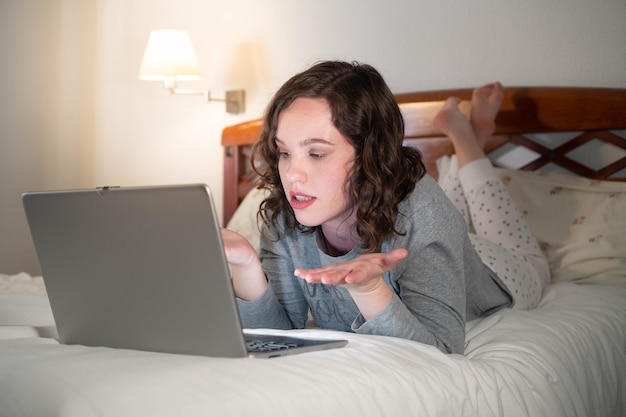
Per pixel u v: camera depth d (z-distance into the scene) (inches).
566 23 94.3
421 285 50.1
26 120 136.0
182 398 32.9
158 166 133.0
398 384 39.7
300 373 37.5
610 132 91.5
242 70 122.7
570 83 94.4
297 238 54.9
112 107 137.6
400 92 106.7
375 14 108.6
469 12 100.7
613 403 59.9
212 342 39.5
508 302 63.9
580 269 81.0
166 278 39.8
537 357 51.8
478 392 43.7
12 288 81.3
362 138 48.7
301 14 115.9
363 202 48.8
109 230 41.0
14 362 37.9
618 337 64.0
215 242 37.4
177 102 130.3
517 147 97.9
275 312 54.2
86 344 45.0
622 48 91.4
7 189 134.5
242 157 120.5
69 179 140.6
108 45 137.5
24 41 135.5
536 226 86.9
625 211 83.4
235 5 123.0
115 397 32.2
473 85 100.8
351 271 40.1
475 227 85.1
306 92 48.5
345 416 36.5
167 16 130.9
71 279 43.9
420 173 51.2
